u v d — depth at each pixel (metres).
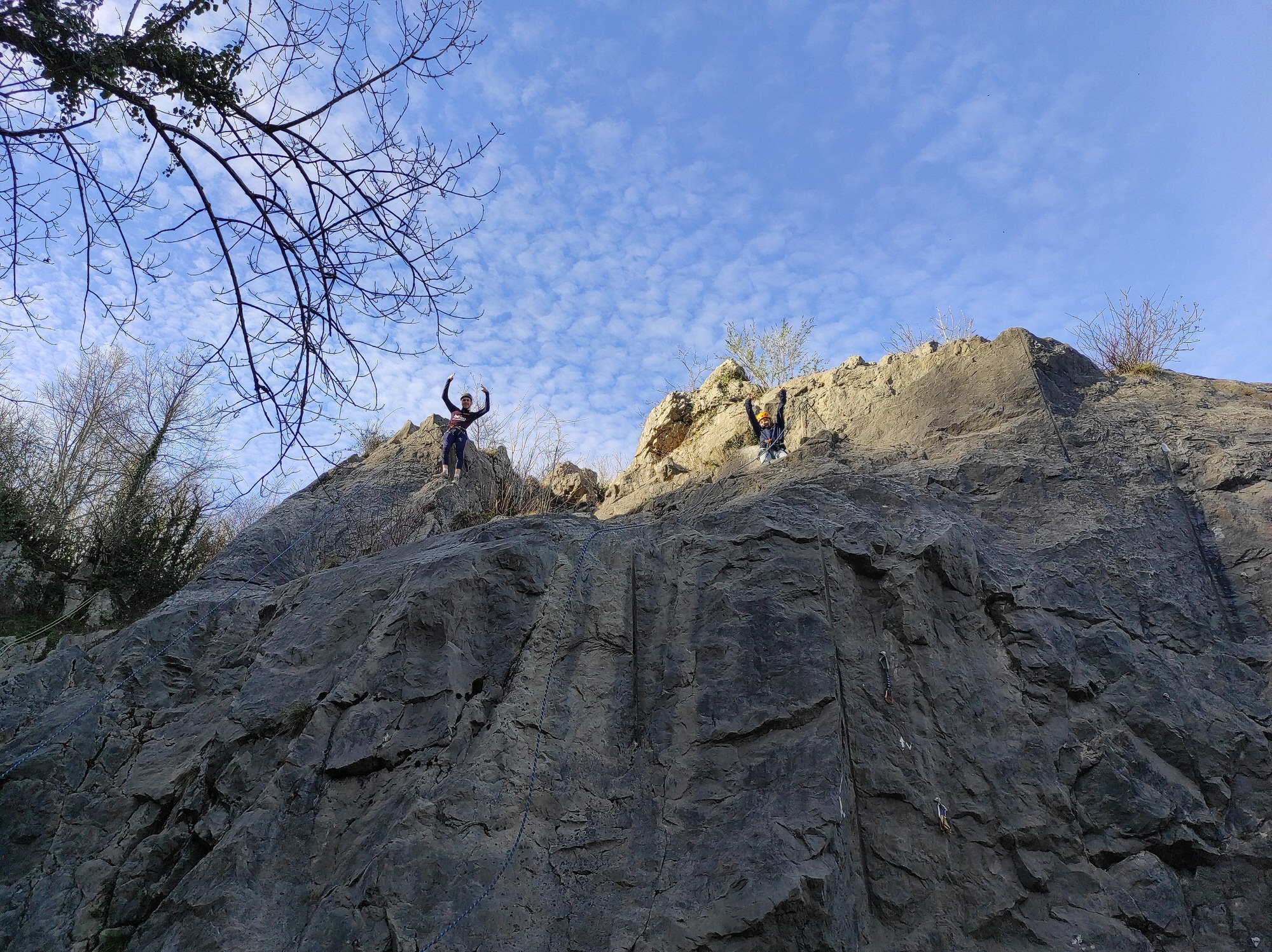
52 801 8.10
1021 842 6.87
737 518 8.95
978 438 10.96
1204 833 7.03
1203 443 10.38
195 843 7.25
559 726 7.54
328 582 9.46
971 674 7.81
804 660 7.57
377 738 7.29
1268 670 8.15
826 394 13.62
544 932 6.24
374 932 6.03
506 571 8.54
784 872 6.14
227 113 5.63
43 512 14.95
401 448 16.03
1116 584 8.87
